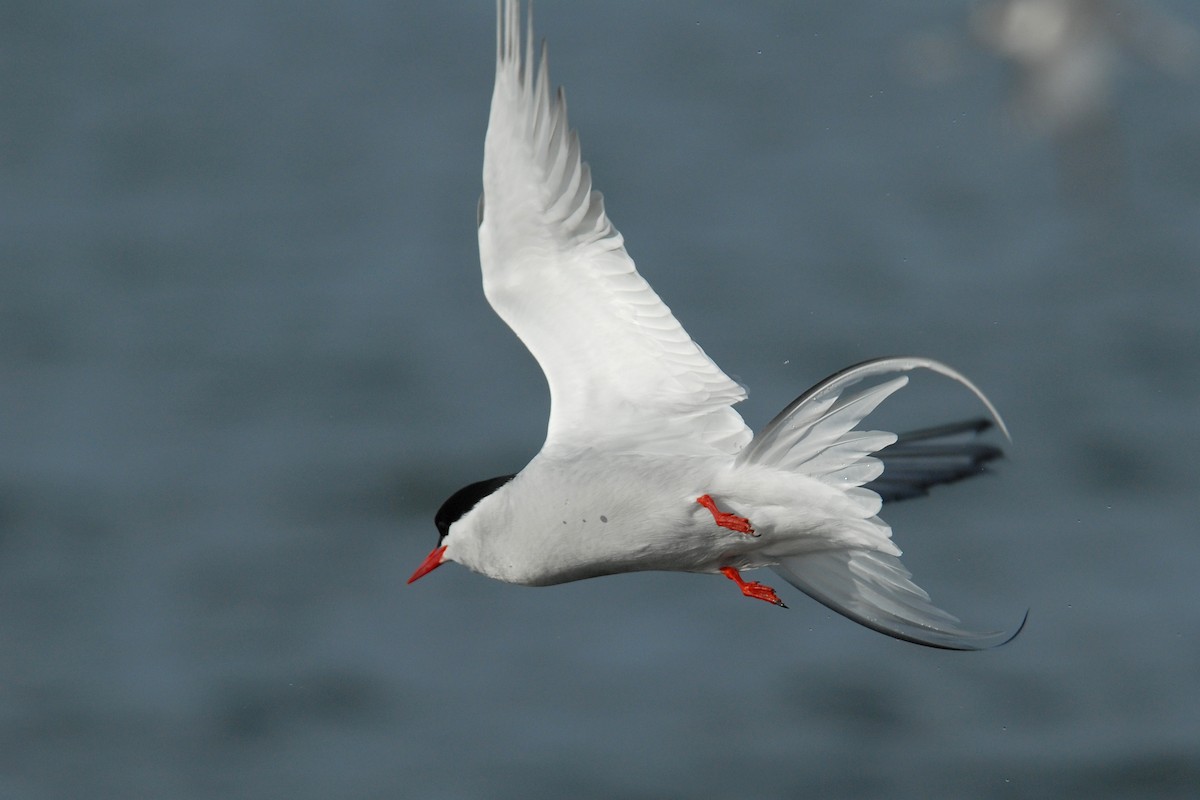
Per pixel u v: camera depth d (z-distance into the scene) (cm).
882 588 629
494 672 1464
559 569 630
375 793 1343
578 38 3391
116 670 1522
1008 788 1318
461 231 2597
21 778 1386
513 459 1967
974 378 2086
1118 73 1155
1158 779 1332
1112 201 2523
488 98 3181
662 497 607
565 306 665
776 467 598
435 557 656
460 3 3753
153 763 1399
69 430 2044
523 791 1330
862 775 1334
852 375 579
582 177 662
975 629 1521
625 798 1315
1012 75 1156
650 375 650
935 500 1712
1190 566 1608
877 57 3172
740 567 638
